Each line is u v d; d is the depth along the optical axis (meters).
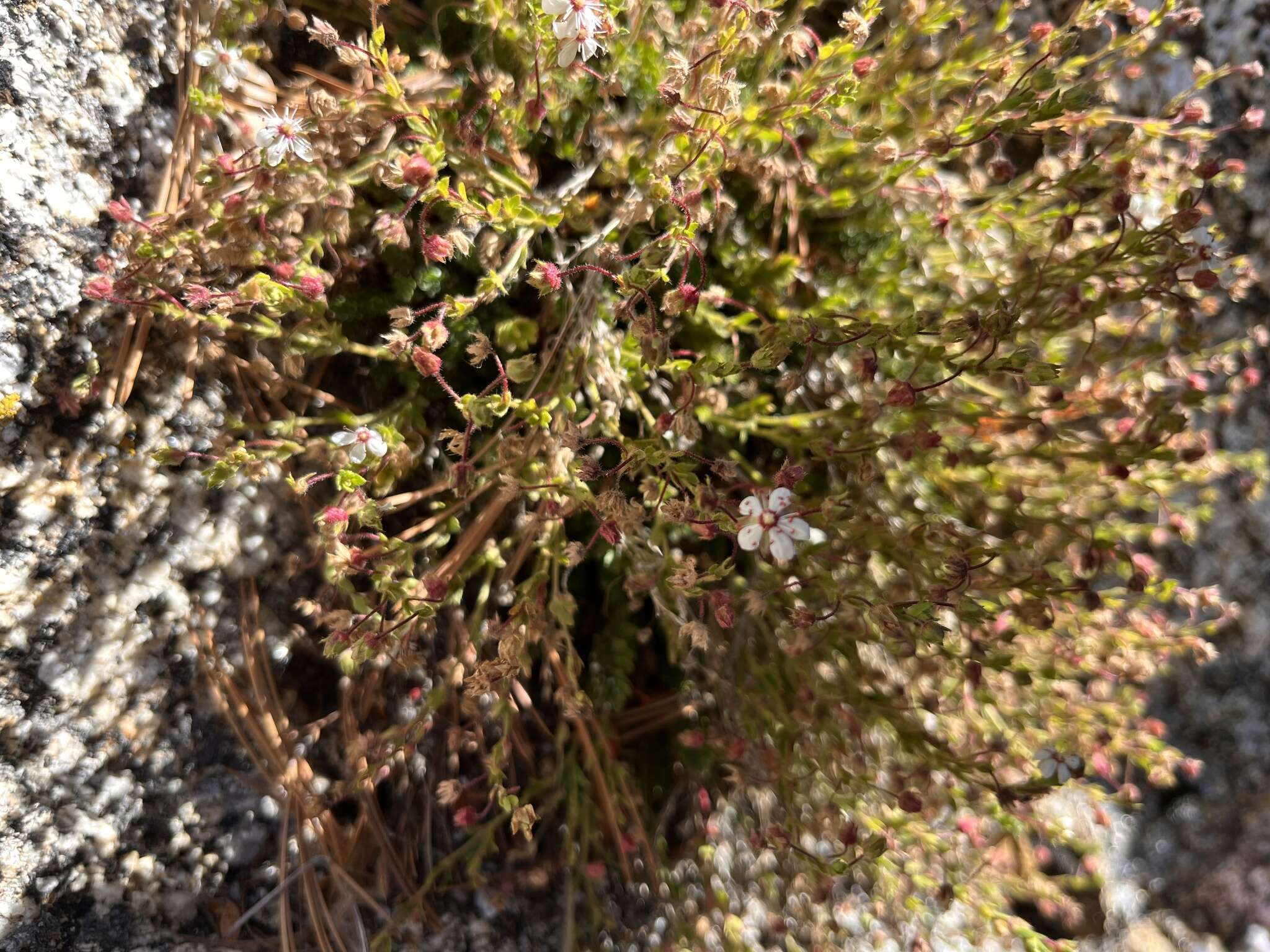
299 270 0.15
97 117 0.16
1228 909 0.23
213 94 0.15
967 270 0.18
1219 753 0.25
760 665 0.18
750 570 0.19
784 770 0.17
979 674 0.15
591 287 0.17
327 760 0.18
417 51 0.17
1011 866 0.20
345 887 0.17
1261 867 0.24
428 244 0.14
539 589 0.16
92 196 0.16
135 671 0.16
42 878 0.15
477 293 0.15
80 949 0.15
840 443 0.17
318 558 0.18
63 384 0.15
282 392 0.17
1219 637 0.24
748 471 0.19
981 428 0.17
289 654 0.18
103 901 0.16
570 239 0.18
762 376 0.19
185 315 0.15
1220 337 0.23
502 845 0.19
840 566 0.17
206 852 0.17
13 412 0.15
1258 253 0.22
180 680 0.16
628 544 0.17
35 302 0.15
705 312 0.17
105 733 0.16
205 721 0.17
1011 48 0.17
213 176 0.15
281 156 0.14
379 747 0.16
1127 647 0.18
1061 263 0.16
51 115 0.15
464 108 0.17
